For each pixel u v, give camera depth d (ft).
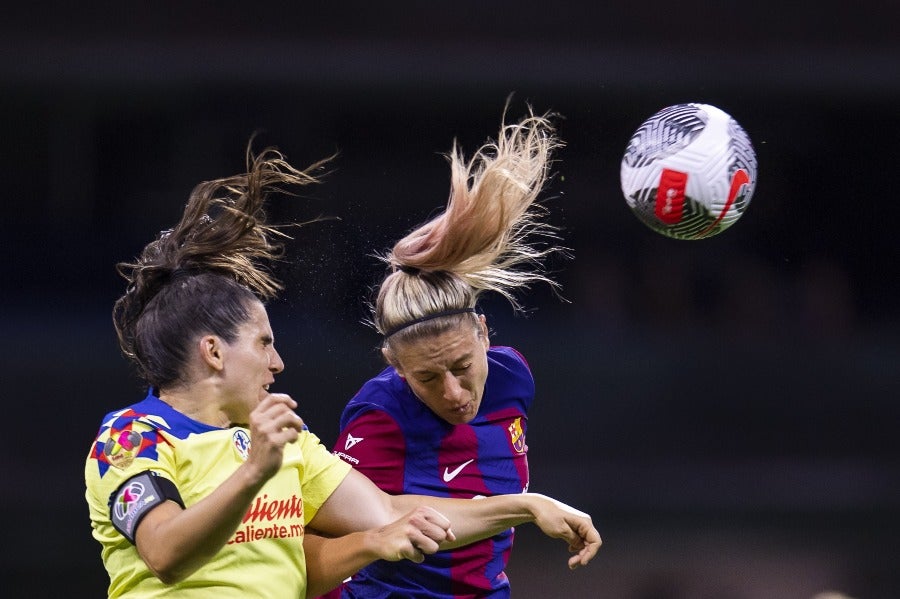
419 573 34.30
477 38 129.59
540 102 131.34
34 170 130.31
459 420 33.32
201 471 28.32
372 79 130.00
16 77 126.62
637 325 126.62
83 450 105.70
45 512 99.30
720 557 95.50
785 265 134.82
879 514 106.73
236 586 28.40
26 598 86.33
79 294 127.03
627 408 116.37
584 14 129.80
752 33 130.93
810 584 91.30
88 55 126.31
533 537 91.09
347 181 131.03
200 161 131.34
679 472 111.86
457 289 32.55
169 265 30.76
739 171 32.73
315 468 31.71
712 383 119.03
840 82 133.59
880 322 133.18
